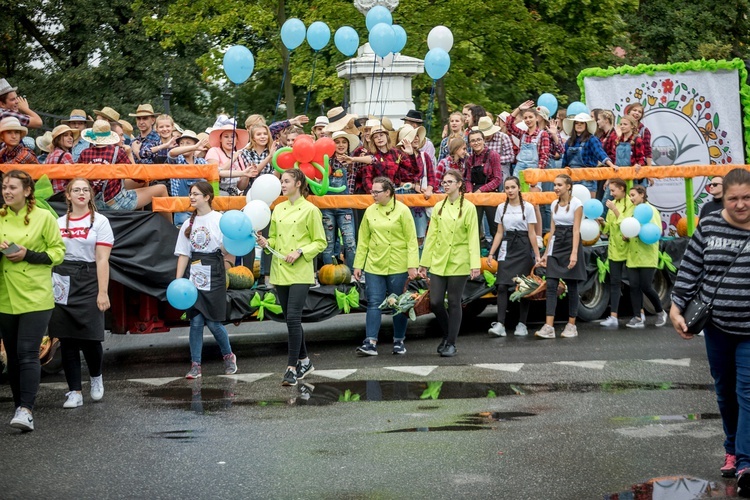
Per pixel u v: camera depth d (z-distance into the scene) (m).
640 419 7.59
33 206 7.66
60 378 9.98
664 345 11.12
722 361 6.15
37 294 7.61
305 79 23.42
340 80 23.25
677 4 27.69
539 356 10.52
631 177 13.38
